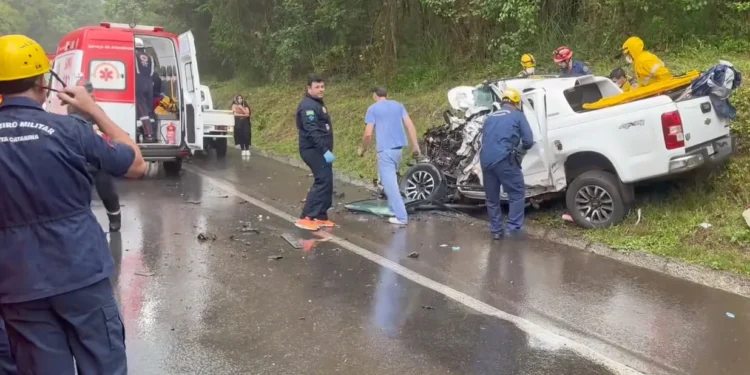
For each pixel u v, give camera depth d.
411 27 17.02
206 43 28.00
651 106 6.76
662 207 7.39
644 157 6.80
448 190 8.95
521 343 4.52
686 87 7.31
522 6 12.83
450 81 15.37
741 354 4.35
